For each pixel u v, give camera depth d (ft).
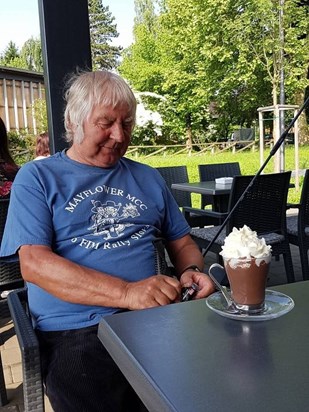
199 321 3.21
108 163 5.42
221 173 16.14
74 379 4.27
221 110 56.13
